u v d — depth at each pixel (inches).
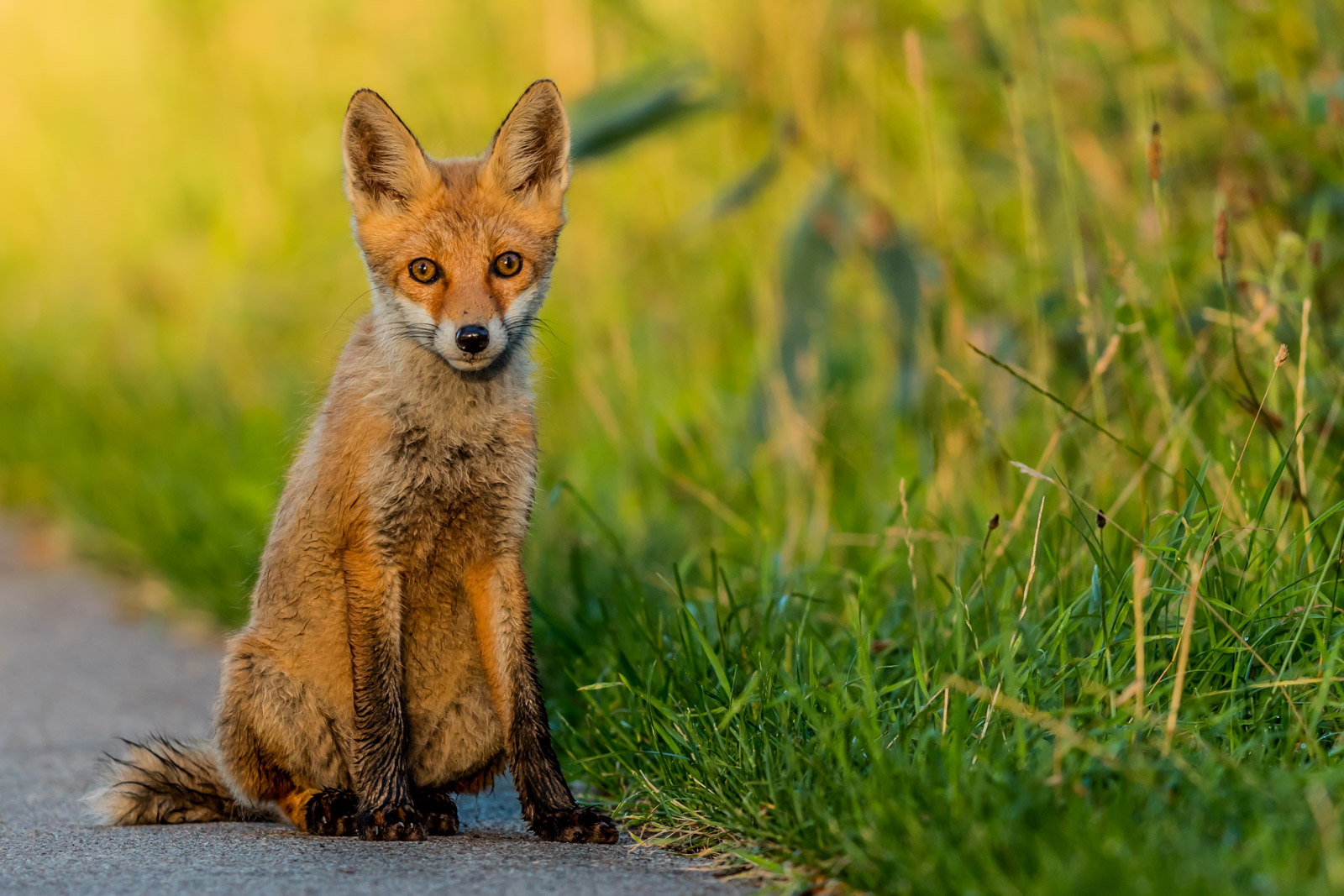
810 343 466.6
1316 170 393.1
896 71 519.5
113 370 759.1
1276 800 201.0
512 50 665.6
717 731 261.0
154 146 881.5
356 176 288.7
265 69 815.1
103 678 445.4
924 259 456.1
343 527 275.7
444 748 291.7
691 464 487.2
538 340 302.2
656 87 493.4
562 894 218.5
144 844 261.9
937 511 385.1
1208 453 305.4
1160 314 360.8
